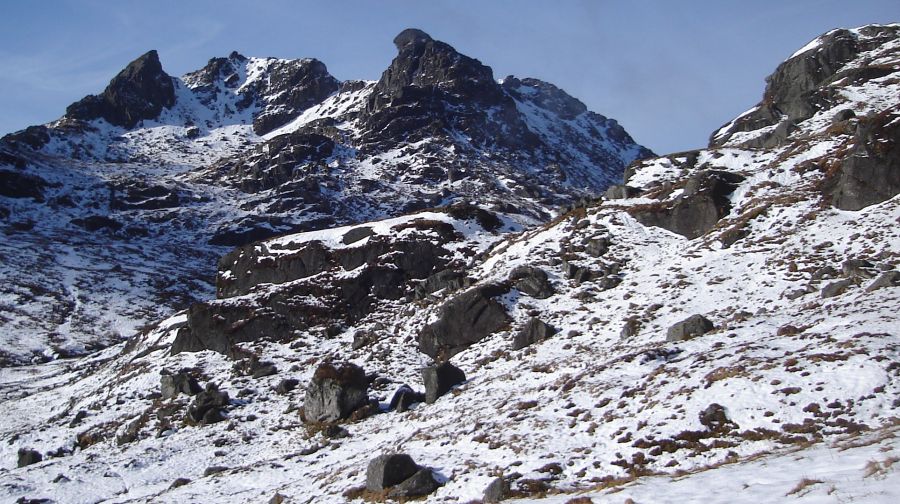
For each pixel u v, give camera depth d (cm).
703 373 2566
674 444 2166
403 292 5619
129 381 5212
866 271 3425
